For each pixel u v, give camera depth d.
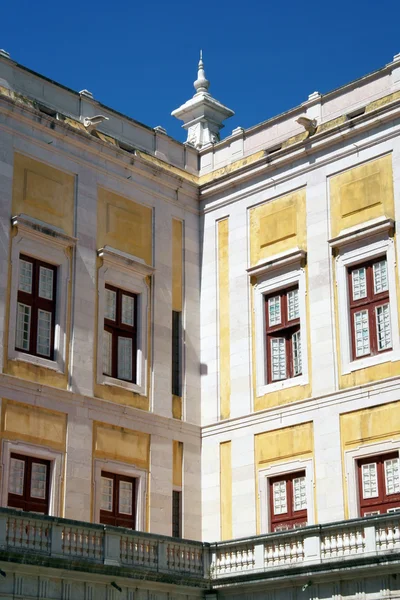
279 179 33.91
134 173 34.16
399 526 26.27
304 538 28.00
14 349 29.47
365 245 31.16
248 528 31.66
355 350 30.83
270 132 34.88
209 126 38.88
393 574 26.08
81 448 30.25
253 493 31.84
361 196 31.62
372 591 26.41
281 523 31.08
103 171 33.19
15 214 30.33
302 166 33.38
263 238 33.91
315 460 30.66
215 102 38.84
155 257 34.09
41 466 29.39
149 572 28.09
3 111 30.69
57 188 31.73
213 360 34.25
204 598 29.62
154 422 32.47
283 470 31.31
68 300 31.14
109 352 32.06
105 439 30.97
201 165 36.72
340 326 31.16
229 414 33.25
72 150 32.44
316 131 33.19
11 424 28.72
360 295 31.09
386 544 26.34
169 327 33.91
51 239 31.00
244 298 33.88
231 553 29.59
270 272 33.38
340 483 29.92
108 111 34.22
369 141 31.80
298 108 34.16
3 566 25.06
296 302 32.59
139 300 33.28
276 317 33.00
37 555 25.55
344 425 30.30
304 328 31.98
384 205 30.98
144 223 34.12
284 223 33.44
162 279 34.12
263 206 34.22
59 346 30.55
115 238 33.00
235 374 33.44
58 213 31.56
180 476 32.81
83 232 32.06
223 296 34.56
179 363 34.06
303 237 32.75
